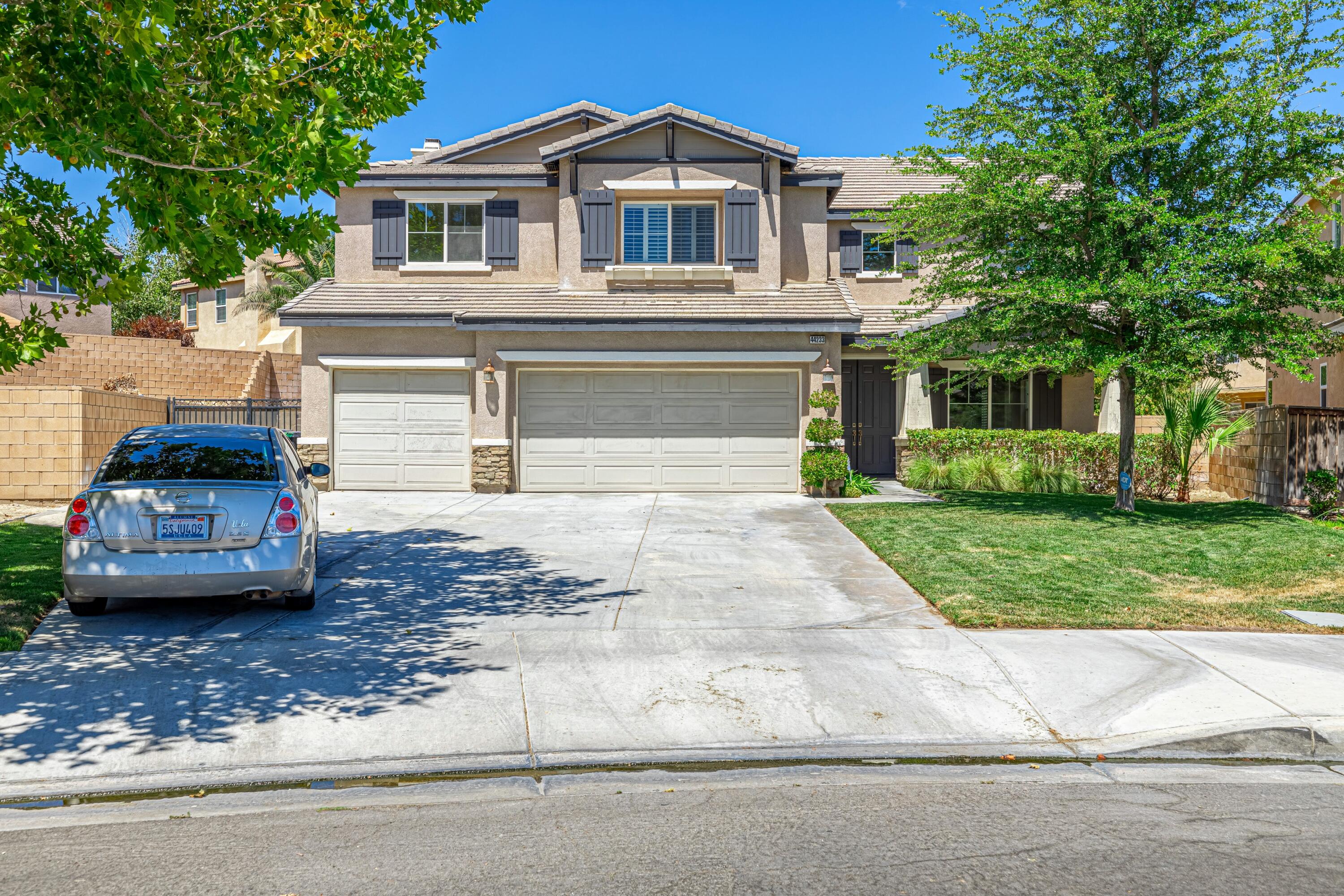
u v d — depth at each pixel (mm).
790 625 7602
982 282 13227
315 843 3953
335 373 16812
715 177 17266
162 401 17641
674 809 4344
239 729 5277
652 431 16609
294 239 6883
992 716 5621
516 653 6750
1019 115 12945
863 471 19781
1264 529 12086
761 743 5223
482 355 16406
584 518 13383
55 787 4574
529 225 18000
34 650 6629
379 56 7410
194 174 6320
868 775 4836
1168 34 12164
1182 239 12117
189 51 6395
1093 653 6750
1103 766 5004
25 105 5641
